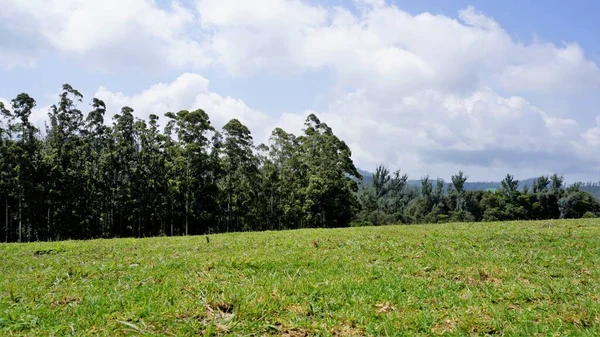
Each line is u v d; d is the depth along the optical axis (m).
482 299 6.36
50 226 43.84
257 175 52.28
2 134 40.31
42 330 5.29
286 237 15.23
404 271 8.42
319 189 47.16
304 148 52.62
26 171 39.91
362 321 5.45
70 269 9.48
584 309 5.79
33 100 40.91
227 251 11.97
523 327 5.21
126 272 8.99
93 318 5.62
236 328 5.21
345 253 10.77
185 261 10.07
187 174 45.25
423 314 5.62
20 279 8.88
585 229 14.84
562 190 66.25
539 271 8.27
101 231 46.50
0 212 44.69
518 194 63.75
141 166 46.53
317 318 5.57
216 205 47.91
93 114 46.19
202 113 46.91
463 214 62.38
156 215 47.34
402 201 82.88
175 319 5.52
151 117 46.81
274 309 5.85
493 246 11.47
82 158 45.78
